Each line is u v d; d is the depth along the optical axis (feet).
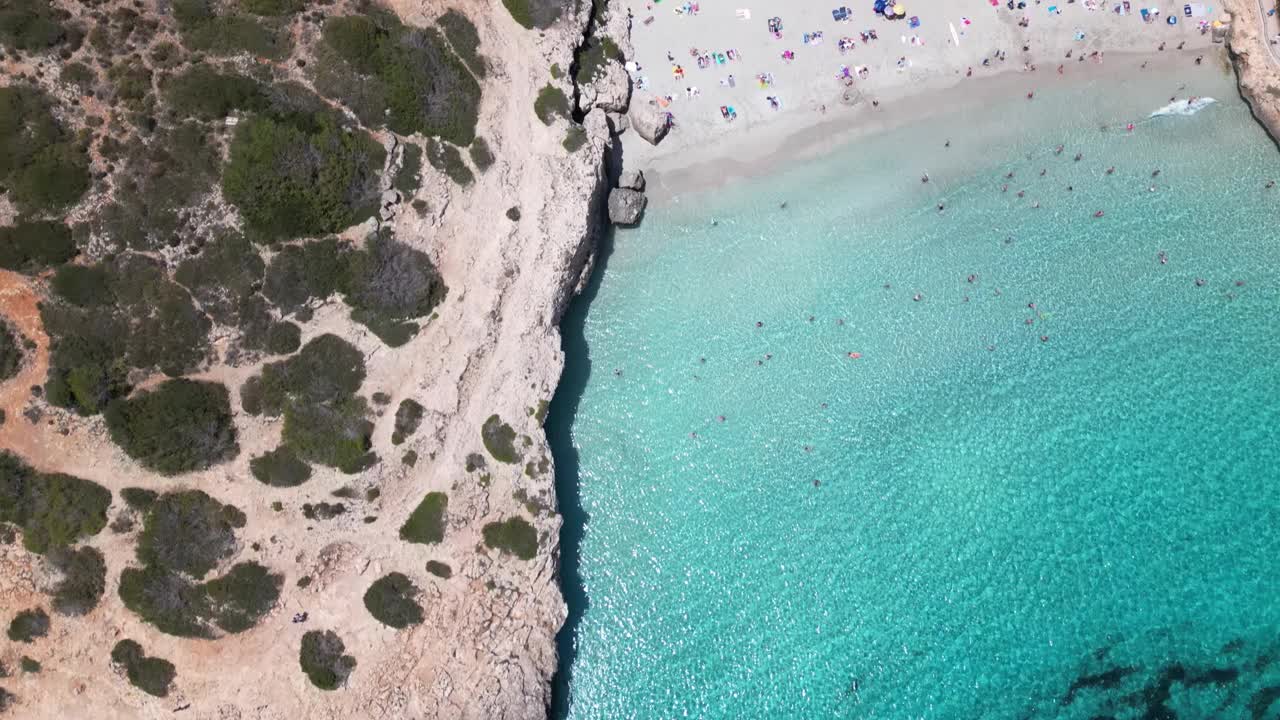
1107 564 144.46
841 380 153.58
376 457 135.44
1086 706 139.33
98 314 130.31
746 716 141.38
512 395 141.69
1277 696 138.21
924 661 141.90
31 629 124.98
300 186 135.33
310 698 128.16
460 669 131.23
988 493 148.15
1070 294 155.94
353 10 143.23
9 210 128.77
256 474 132.26
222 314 133.80
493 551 135.95
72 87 131.95
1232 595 142.41
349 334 138.31
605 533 148.25
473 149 146.30
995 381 152.56
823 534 147.54
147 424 129.18
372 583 132.16
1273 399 150.10
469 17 150.41
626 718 141.79
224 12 138.72
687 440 151.94
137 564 127.54
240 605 128.57
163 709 126.52
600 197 154.71
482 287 143.43
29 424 128.26
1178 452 148.56
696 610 145.38
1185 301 154.81
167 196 132.46
